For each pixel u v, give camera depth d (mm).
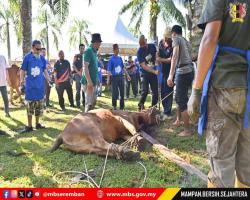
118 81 10500
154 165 5227
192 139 6449
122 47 27719
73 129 6141
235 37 2562
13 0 21047
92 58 7871
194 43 7305
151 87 8852
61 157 5820
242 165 2688
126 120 6645
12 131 8289
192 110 2670
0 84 9805
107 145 5652
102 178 4801
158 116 7438
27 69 8078
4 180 4961
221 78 2549
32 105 8164
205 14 2578
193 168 4926
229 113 2543
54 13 17469
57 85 10961
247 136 2631
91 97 8000
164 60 7852
